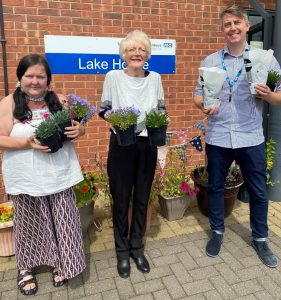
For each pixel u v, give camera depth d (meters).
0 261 3.02
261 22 4.84
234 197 3.73
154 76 2.66
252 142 2.87
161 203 3.76
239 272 2.87
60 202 2.42
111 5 4.11
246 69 2.59
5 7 3.72
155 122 2.47
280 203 4.20
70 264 2.46
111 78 2.60
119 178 2.68
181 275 2.83
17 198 2.45
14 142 2.23
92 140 4.41
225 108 2.86
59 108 2.37
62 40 4.00
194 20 4.52
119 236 2.88
